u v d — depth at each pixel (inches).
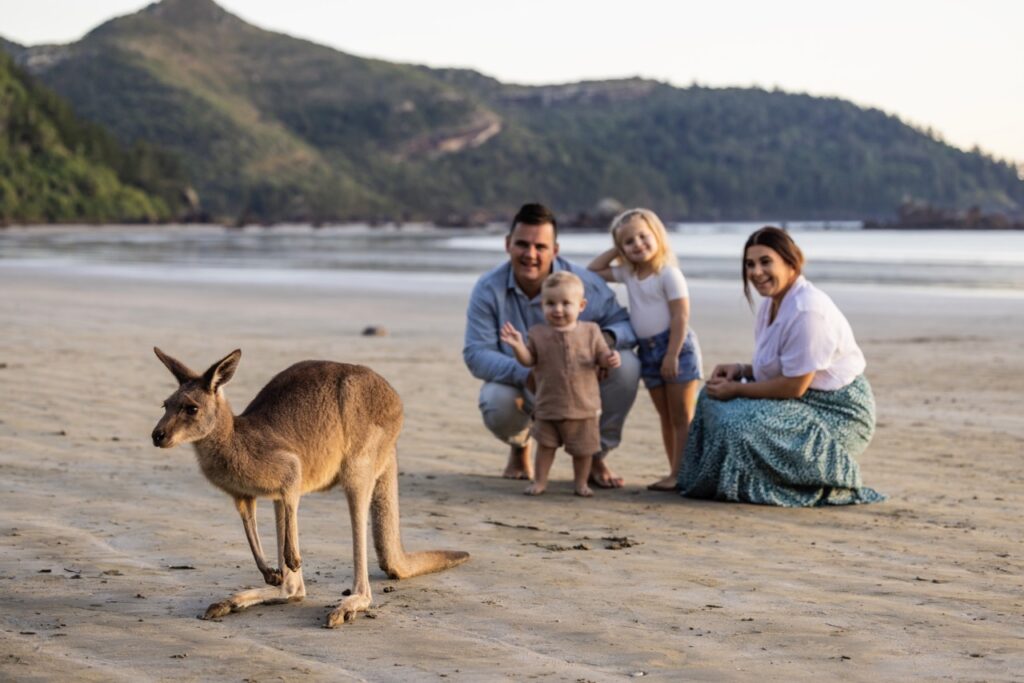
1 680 164.6
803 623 196.2
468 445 368.5
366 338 662.5
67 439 354.3
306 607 205.3
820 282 1154.7
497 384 322.0
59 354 559.5
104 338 638.5
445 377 507.8
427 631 191.9
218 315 804.0
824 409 300.4
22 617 194.4
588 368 301.4
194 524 259.9
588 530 266.2
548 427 303.3
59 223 5088.6
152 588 213.3
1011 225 4717.0
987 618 199.6
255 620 197.0
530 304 329.1
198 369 514.0
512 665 174.9
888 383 496.1
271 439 197.5
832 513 284.5
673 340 316.5
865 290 1036.5
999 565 234.8
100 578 218.4
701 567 233.5
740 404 300.5
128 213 5570.9
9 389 445.1
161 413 403.9
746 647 183.6
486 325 329.4
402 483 314.8
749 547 250.7
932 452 354.3
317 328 721.0
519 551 245.6
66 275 1279.5
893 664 175.6
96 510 269.6
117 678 166.9
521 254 321.7
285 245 2588.6
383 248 2361.0
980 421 405.7
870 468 333.4
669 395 322.0
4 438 352.2
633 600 209.8
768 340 305.6
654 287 320.2
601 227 5344.5
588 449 301.1
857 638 188.2
